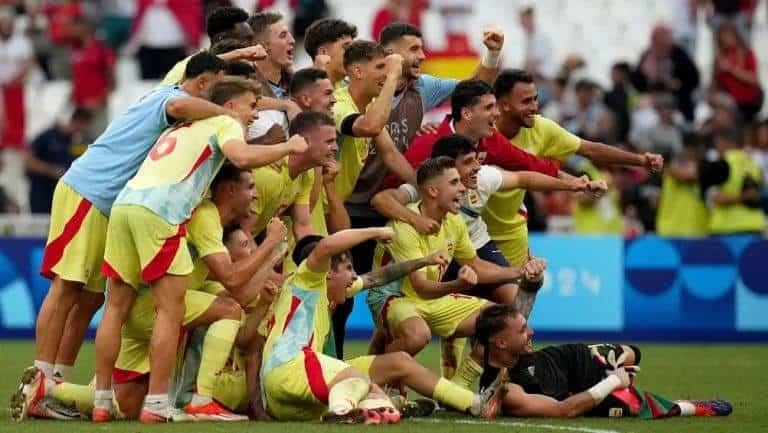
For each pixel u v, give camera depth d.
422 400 21.70
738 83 48.19
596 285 38.53
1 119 45.91
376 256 24.19
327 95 23.59
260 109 23.23
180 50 47.47
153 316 21.28
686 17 50.66
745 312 38.75
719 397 25.94
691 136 41.69
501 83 26.12
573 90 46.50
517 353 21.66
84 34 47.38
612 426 20.83
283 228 21.05
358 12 50.69
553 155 27.17
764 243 38.81
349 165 24.78
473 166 23.91
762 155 43.91
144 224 20.44
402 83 25.64
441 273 24.12
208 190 21.28
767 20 50.38
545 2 51.59
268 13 25.33
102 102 46.69
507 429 20.09
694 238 38.75
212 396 21.02
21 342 36.66
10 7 48.06
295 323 20.97
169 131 21.34
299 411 20.78
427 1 48.28
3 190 43.53
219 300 21.20
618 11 51.56
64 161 42.72
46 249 22.50
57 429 19.78
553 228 41.22
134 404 21.56
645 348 36.91
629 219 41.62
